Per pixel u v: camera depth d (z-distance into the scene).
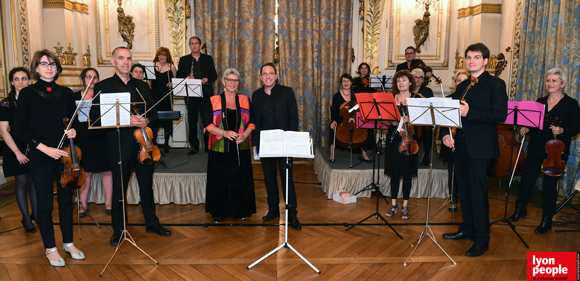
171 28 6.27
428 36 6.60
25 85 3.06
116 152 2.98
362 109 3.43
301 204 4.20
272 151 2.53
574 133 3.31
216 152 3.52
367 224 3.59
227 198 3.56
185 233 3.35
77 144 3.65
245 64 6.39
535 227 3.53
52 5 5.80
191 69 5.44
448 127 2.96
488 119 2.71
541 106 3.21
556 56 4.64
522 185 3.67
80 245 3.09
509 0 5.76
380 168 4.47
